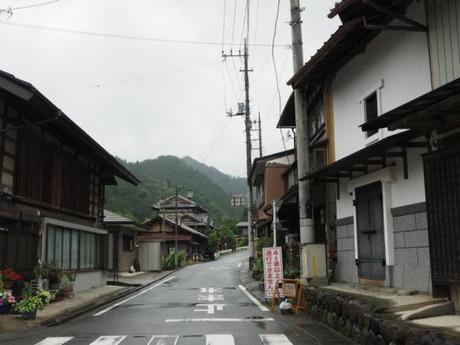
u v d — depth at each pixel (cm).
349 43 1262
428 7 959
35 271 1584
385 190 1104
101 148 1984
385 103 1151
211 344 905
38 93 1360
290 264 1872
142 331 1074
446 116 782
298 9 1521
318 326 1124
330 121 1543
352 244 1334
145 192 7988
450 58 895
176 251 5075
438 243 834
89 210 2303
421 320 742
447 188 815
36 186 1656
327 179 1428
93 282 2309
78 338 995
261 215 3956
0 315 1277
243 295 2011
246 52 3731
